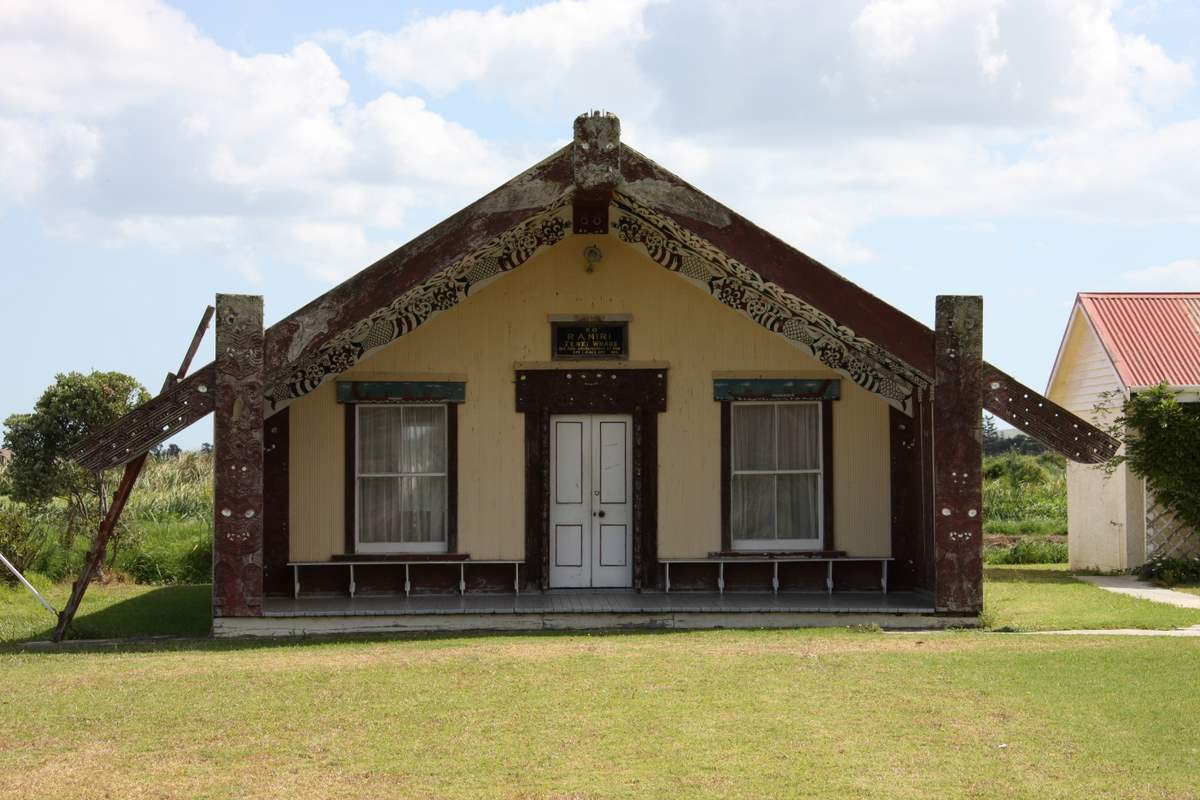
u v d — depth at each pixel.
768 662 11.12
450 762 7.98
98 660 11.91
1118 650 11.56
